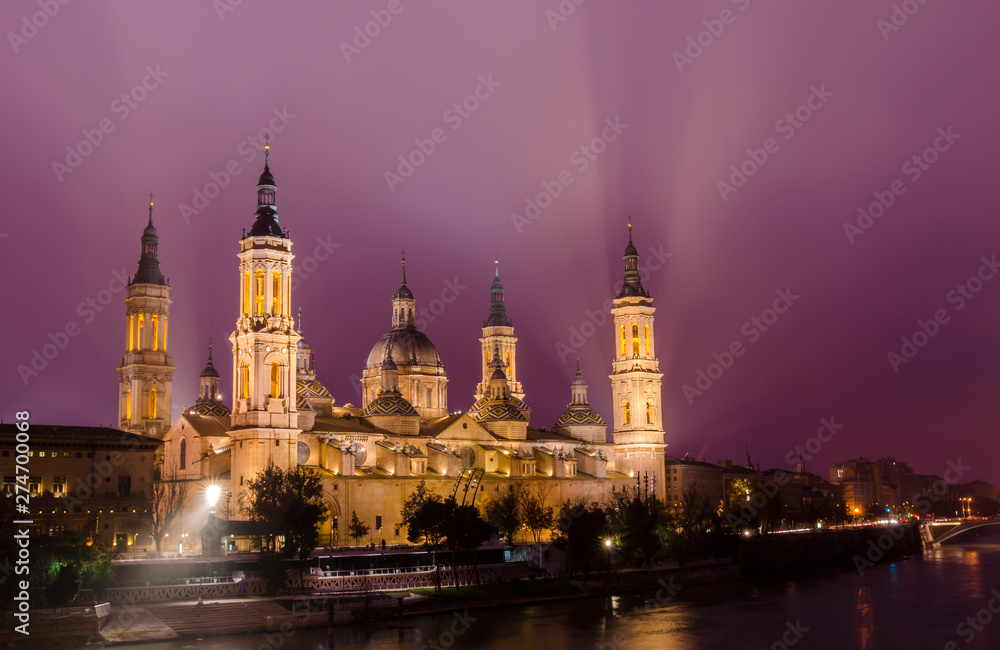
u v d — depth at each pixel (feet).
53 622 392.68
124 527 602.85
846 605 557.33
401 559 553.64
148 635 407.64
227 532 502.79
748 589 643.45
